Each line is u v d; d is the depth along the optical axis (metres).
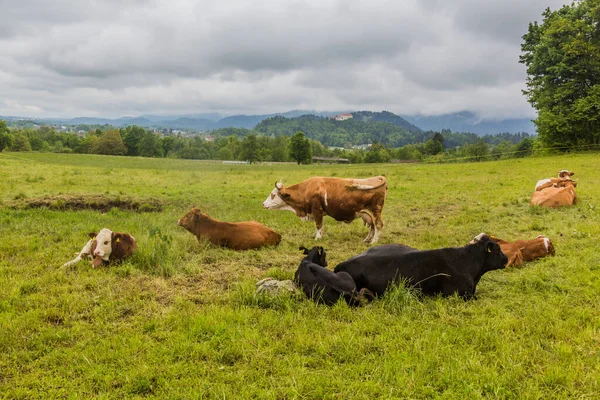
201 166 51.59
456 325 5.54
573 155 36.56
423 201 16.41
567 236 9.83
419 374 4.39
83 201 15.05
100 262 7.86
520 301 6.31
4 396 4.12
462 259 6.46
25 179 21.42
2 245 8.99
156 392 4.20
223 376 4.43
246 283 6.89
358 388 4.21
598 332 5.22
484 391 4.14
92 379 4.42
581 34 41.09
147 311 6.07
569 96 43.84
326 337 5.16
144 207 14.42
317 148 153.62
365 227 12.03
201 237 9.44
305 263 6.65
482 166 31.42
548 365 4.52
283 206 11.16
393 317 5.75
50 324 5.61
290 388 4.18
